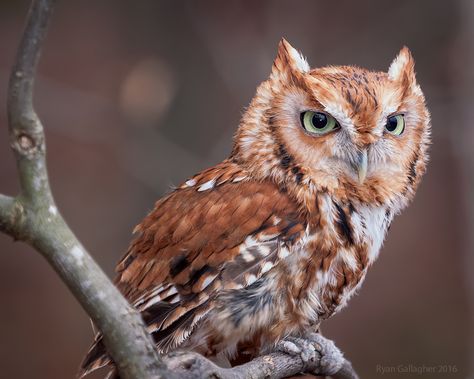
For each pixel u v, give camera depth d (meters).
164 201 8.09
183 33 15.25
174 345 7.16
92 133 16.77
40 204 4.89
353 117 7.36
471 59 13.92
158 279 7.50
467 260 15.60
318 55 17.97
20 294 18.91
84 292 4.98
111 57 22.14
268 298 7.24
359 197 7.61
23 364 17.48
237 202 7.55
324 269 7.41
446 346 17.02
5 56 21.02
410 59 7.99
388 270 18.45
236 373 6.64
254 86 14.65
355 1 18.73
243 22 16.23
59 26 22.95
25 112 4.86
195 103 14.93
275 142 7.63
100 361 6.90
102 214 19.64
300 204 7.46
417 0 18.06
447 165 19.25
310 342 7.48
